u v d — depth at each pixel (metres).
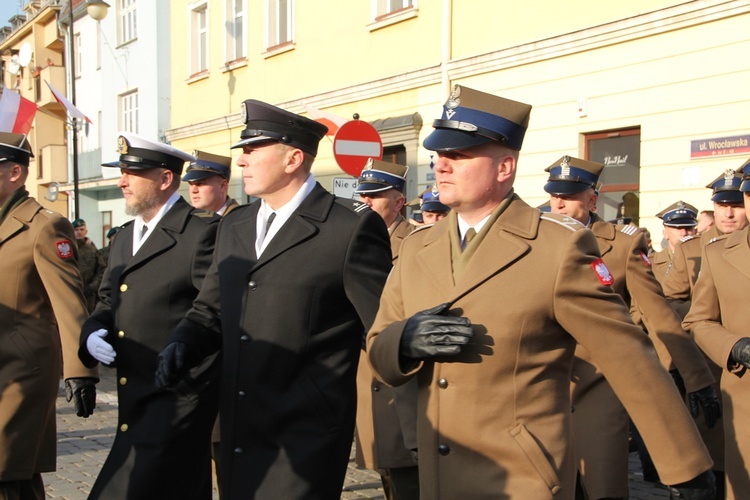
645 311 4.31
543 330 2.40
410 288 2.61
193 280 3.92
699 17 8.78
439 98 12.16
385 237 3.31
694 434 2.35
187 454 3.79
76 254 4.23
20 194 4.22
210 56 18.36
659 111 9.24
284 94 15.86
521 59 10.80
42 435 4.15
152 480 3.70
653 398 2.33
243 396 3.14
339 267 3.17
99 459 6.49
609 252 4.43
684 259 6.03
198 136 19.00
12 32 37.75
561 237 2.42
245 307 3.19
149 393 3.82
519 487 2.34
